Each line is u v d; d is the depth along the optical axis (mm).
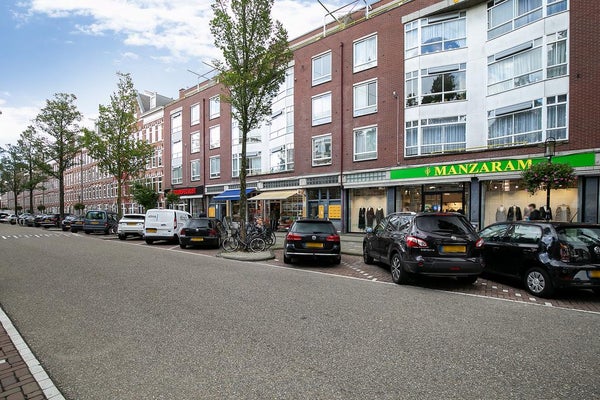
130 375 3207
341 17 23188
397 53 19156
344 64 21500
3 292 6301
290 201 24672
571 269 6027
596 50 13578
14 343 3930
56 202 68562
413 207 18609
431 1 17953
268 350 3781
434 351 3789
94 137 25734
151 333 4270
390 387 3016
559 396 2895
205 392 2910
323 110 22562
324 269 9258
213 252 13156
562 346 3969
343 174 21062
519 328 4578
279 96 25562
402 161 18672
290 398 2822
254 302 5688
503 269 7246
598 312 5438
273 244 15539
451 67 17500
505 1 16016
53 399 2775
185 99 34781
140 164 27469
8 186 55688
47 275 7910
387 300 5934
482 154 16172
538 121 14867
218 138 31156
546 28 14617
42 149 34625
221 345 3912
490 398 2852
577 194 14094
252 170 28000
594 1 13641
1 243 16078
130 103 26719
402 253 7133
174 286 6840
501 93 16047
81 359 3545
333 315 5027
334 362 3498
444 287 7109
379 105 19766
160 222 16031
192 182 33969
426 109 18016
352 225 21094
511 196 15727
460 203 17094
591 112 13586
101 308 5312
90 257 10977
